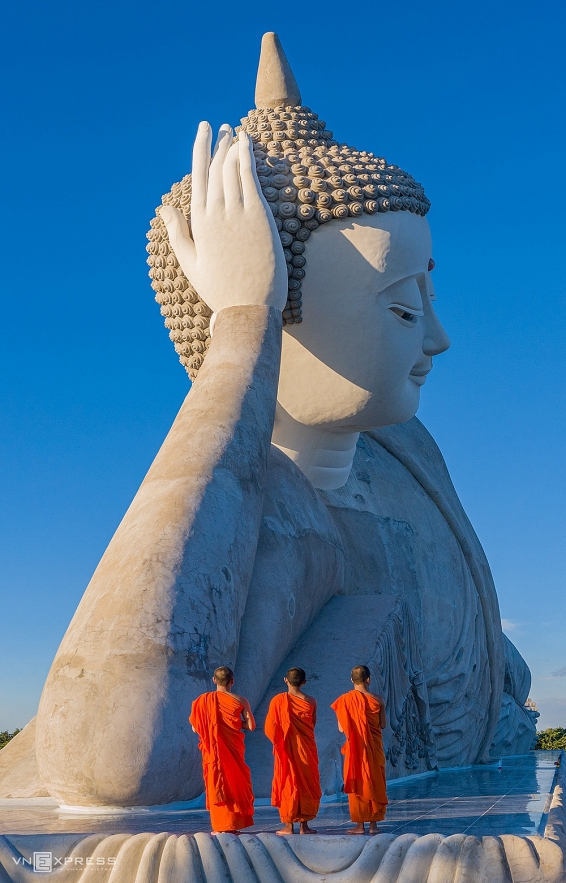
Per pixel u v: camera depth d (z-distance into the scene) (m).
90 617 8.48
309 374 13.06
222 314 11.95
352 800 6.14
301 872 5.76
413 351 13.35
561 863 5.41
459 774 12.39
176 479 9.66
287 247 12.44
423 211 13.43
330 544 12.77
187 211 12.82
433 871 5.54
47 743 7.98
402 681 11.80
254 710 9.85
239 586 9.45
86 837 6.08
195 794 8.20
